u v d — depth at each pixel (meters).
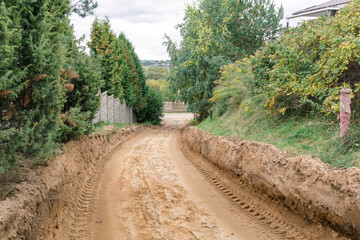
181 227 6.53
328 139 7.23
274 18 27.58
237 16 27.91
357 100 7.47
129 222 6.83
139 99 36.47
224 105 18.22
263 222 6.65
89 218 7.00
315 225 5.51
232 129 12.91
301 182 6.09
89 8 10.44
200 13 26.75
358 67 7.87
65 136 9.12
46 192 5.44
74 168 8.50
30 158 5.89
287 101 10.05
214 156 11.56
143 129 30.44
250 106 13.05
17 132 5.16
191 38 25.50
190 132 18.50
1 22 4.08
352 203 4.63
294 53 9.34
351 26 7.61
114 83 26.42
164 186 9.68
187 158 14.61
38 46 5.14
